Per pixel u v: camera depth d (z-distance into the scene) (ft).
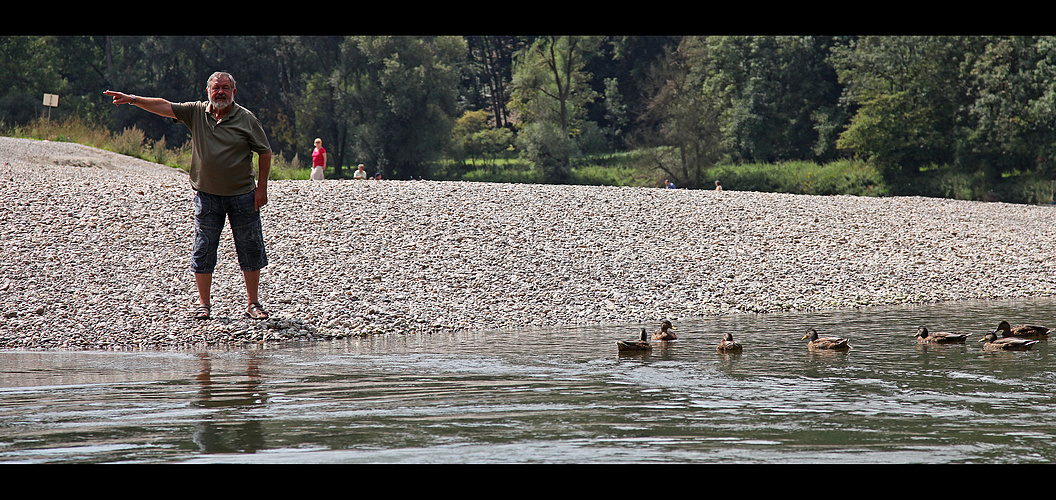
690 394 26.63
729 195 118.93
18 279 57.47
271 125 339.57
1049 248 96.78
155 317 50.39
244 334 47.24
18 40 328.29
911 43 283.79
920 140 281.95
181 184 93.86
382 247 73.10
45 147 128.98
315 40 333.21
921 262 84.64
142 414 23.24
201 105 48.14
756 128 332.39
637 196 107.96
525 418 22.75
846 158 323.98
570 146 336.08
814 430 21.24
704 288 67.82
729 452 19.13
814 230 95.66
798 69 335.67
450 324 52.60
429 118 323.37
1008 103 258.37
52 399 25.79
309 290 59.00
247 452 19.02
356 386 28.43
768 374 31.07
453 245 75.66
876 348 39.45
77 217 75.72
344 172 340.39
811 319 54.85
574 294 63.57
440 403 24.94
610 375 30.91
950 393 26.66
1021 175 271.08
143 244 68.08
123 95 46.01
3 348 42.96
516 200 97.81
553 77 375.45
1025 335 43.39
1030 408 24.13
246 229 49.75
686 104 317.22
